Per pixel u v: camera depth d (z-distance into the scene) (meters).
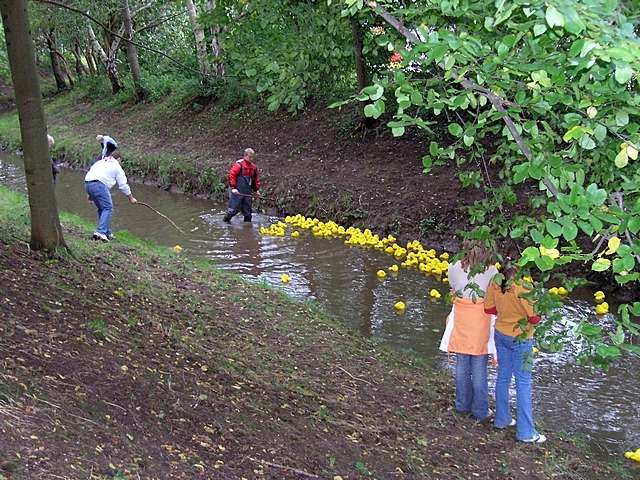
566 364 8.49
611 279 11.20
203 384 5.73
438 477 5.25
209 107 27.80
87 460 3.82
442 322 9.99
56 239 8.60
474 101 3.29
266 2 7.81
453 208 15.00
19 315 5.89
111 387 4.99
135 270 9.55
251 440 4.95
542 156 3.19
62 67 48.47
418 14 3.73
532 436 6.35
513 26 2.90
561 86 3.05
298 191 18.00
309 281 12.02
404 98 3.28
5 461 3.48
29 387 4.46
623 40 2.41
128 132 28.75
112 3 29.25
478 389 6.70
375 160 19.05
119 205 19.20
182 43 35.69
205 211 18.28
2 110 43.41
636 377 8.14
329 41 7.18
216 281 10.25
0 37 20.53
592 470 5.93
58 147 28.28
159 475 3.97
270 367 6.94
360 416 6.19
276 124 23.83
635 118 3.45
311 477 4.62
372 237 14.93
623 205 3.61
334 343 8.42
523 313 6.15
